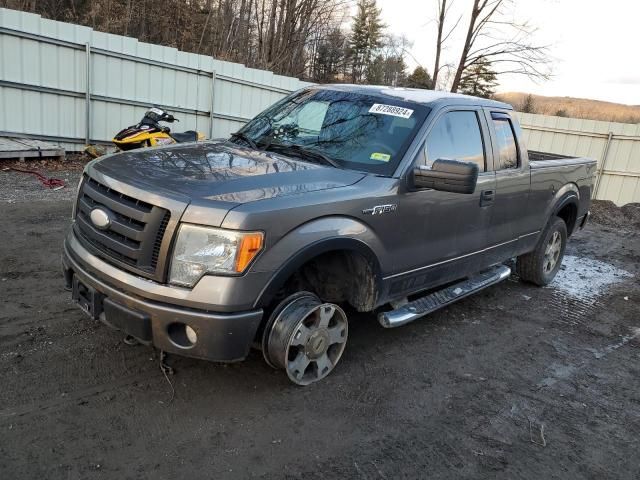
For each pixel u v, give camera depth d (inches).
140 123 379.2
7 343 150.2
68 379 137.2
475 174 143.9
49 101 412.2
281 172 141.7
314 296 142.6
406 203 156.0
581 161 265.3
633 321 228.4
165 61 469.7
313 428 129.5
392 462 120.6
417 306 174.4
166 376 143.3
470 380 161.8
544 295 249.9
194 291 117.6
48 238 240.1
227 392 139.7
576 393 161.3
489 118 197.9
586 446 135.1
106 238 127.8
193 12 964.6
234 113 538.0
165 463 112.4
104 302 126.3
